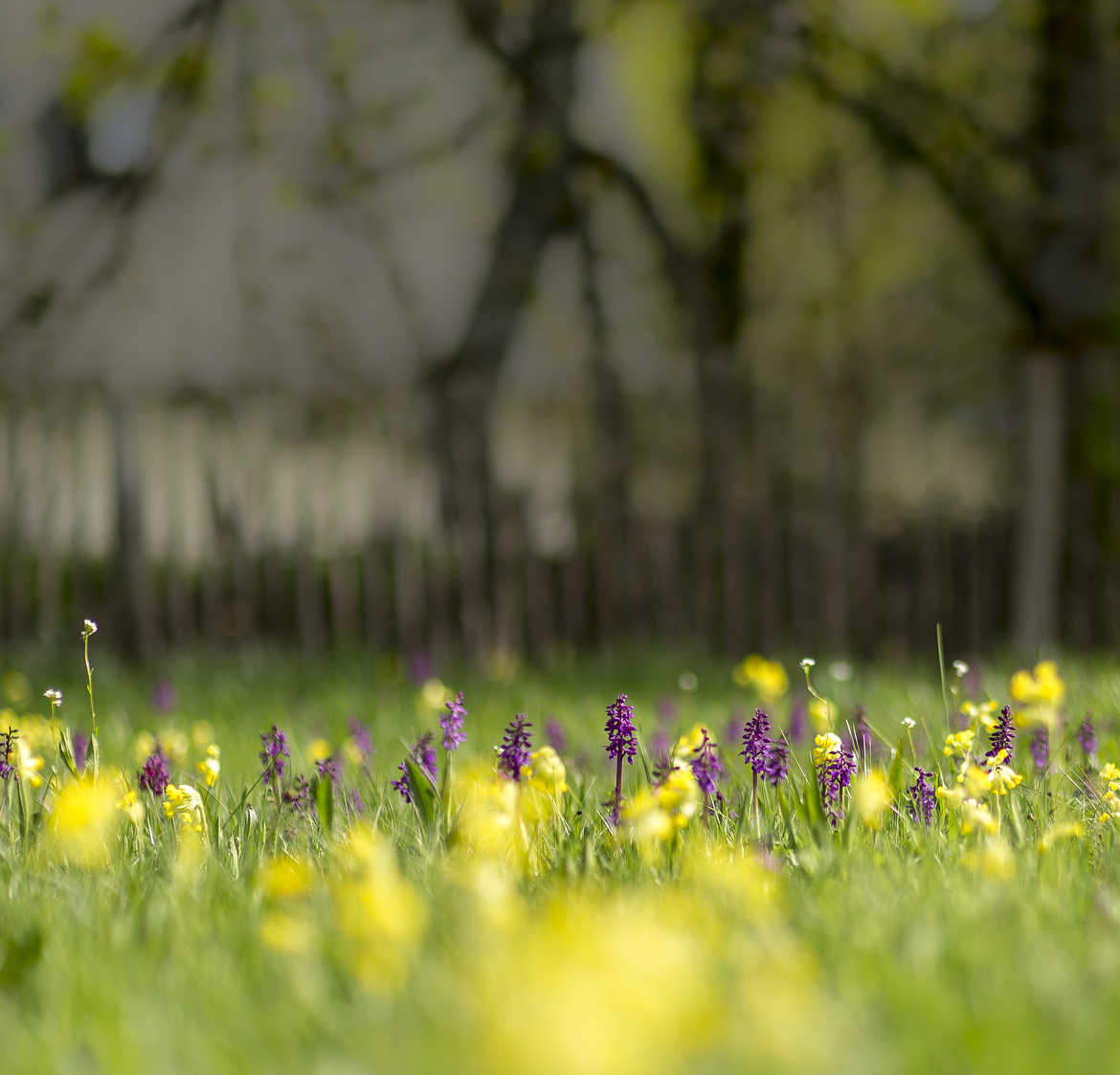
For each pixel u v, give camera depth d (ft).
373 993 6.86
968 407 43.16
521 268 44.16
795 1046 5.26
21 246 47.44
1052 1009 6.65
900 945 7.86
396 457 37.76
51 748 17.24
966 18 44.50
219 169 50.34
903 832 11.64
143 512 36.45
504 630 37.86
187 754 17.63
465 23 45.68
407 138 49.83
